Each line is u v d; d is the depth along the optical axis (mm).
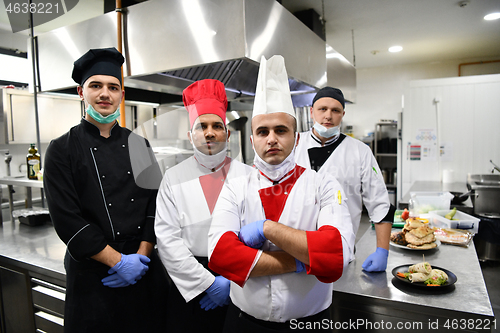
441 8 3119
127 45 1645
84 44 1776
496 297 2385
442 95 3801
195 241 1097
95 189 1167
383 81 5402
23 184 2115
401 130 4070
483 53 4637
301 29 2043
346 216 912
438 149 3869
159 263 1334
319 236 822
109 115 1172
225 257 868
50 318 1521
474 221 1928
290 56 1896
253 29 1455
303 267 870
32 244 1827
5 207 2740
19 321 1661
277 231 839
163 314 1301
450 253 1604
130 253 1222
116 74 1190
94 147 1188
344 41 4047
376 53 4609
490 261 2793
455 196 2770
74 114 2836
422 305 1095
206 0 1443
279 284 890
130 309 1207
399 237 1703
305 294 908
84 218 1186
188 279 1089
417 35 3867
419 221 1717
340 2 2990
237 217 941
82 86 1191
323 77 2496
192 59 1490
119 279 1163
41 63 1971
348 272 1385
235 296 989
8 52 2873
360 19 3365
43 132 2666
